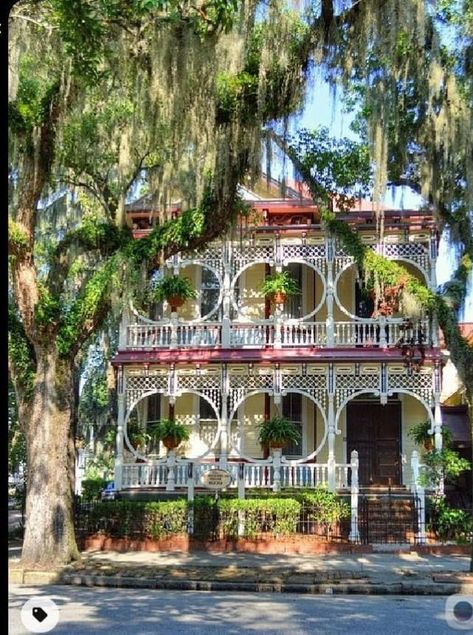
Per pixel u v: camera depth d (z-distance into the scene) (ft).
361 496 69.05
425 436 72.95
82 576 47.83
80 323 54.34
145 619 33.86
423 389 73.31
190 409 82.94
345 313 75.46
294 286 77.10
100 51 40.45
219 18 37.01
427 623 33.50
